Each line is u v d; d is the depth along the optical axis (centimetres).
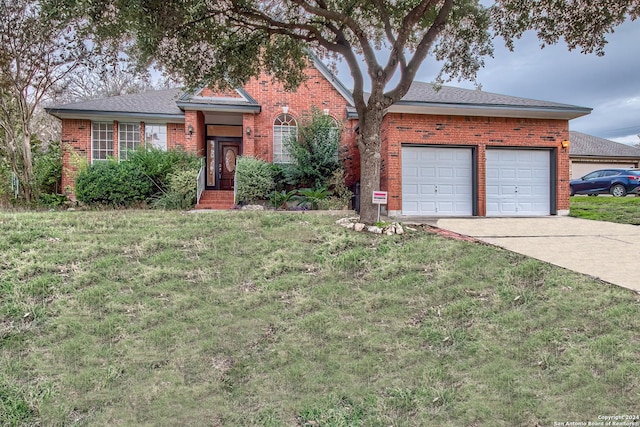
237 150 1722
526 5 859
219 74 917
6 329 395
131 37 739
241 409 303
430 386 322
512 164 1294
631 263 596
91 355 364
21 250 590
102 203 1232
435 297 481
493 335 391
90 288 485
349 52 855
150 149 1373
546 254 654
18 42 1168
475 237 802
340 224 823
